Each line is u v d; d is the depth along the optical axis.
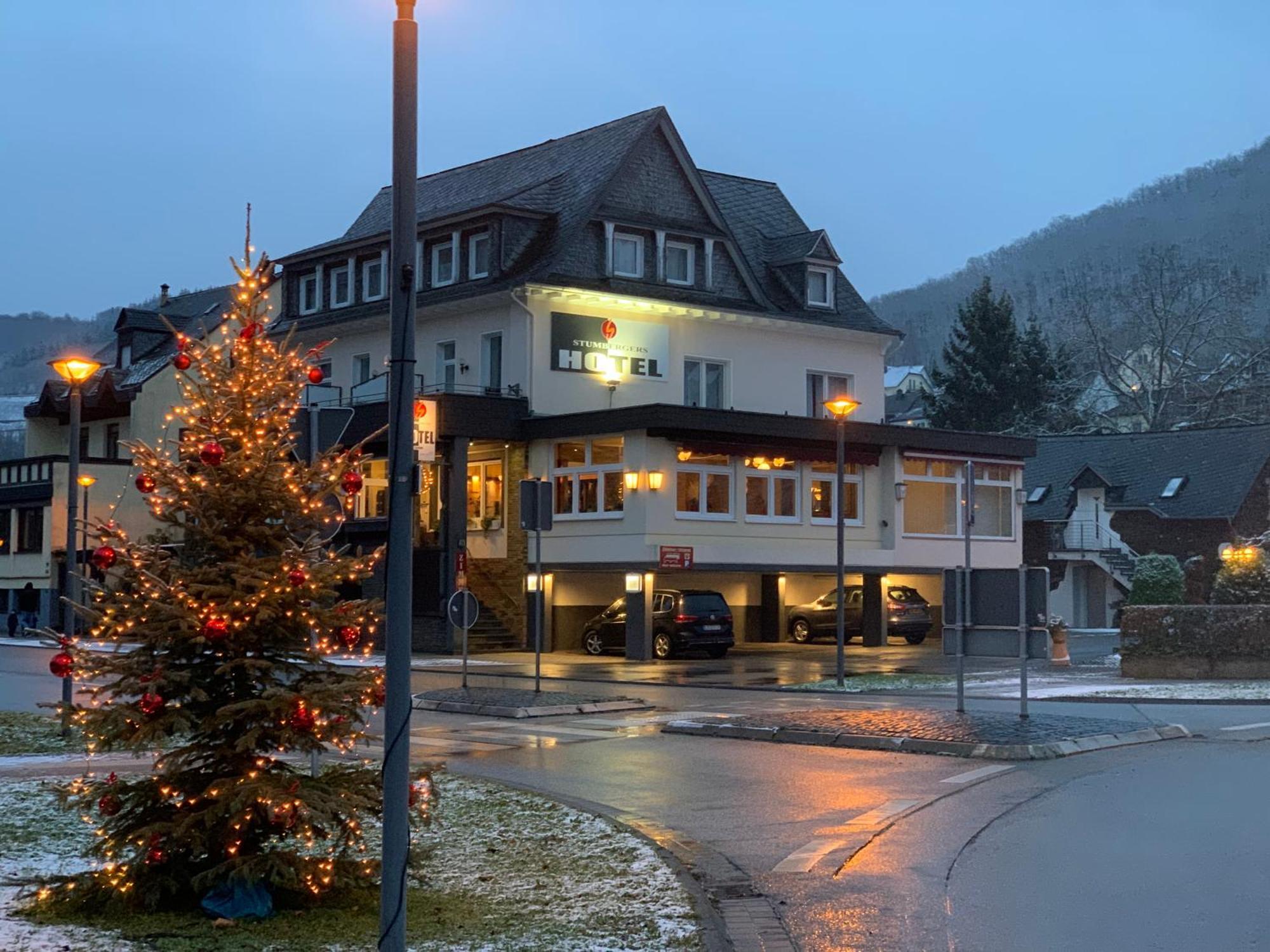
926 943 7.84
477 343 39.66
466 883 9.02
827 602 40.47
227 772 8.02
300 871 7.85
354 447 8.65
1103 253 124.12
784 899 8.95
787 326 43.28
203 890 7.96
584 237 39.34
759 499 37.16
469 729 19.59
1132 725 17.48
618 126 42.91
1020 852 10.32
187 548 8.27
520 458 37.94
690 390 41.66
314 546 8.41
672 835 11.09
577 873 9.34
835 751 16.50
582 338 38.84
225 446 8.30
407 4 6.80
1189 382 75.69
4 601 55.97
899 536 40.03
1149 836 10.81
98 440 60.12
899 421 88.00
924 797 12.89
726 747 17.08
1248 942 7.77
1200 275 82.62
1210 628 27.06
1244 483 52.41
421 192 50.03
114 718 7.80
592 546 35.97
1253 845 10.45
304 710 7.88
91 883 7.95
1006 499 43.12
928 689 25.39
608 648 35.62
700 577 40.03
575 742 17.80
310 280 46.06
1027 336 73.69
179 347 8.46
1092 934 7.98
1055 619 32.25
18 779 13.79
